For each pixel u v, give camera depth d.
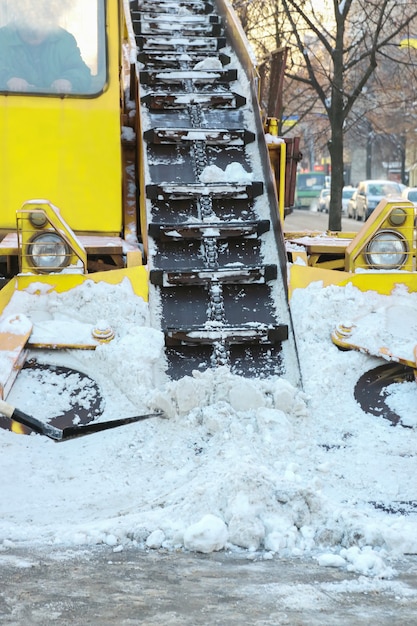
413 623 3.78
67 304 7.43
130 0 10.69
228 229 8.05
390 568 4.51
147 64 9.77
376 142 65.00
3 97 8.48
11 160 8.51
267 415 6.36
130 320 7.40
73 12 8.66
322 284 7.75
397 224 8.11
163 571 4.45
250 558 4.70
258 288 7.80
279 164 9.11
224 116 9.07
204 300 7.66
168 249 8.02
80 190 8.60
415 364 6.97
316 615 3.86
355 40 22.61
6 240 7.98
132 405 6.72
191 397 6.55
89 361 7.05
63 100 8.56
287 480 5.22
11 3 8.60
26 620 3.75
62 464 6.11
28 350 7.09
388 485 5.78
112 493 5.64
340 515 5.02
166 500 5.36
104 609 3.89
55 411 6.68
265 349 7.38
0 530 5.05
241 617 3.82
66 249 7.61
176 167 8.57
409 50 22.97
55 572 4.39
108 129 8.61
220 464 5.77
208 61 9.61
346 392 6.98
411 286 7.83
